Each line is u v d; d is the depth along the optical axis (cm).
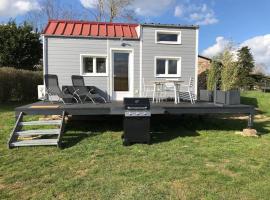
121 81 1044
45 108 744
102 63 1030
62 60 993
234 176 477
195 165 528
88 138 722
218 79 1133
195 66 1076
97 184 438
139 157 574
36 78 1653
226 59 1087
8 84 1459
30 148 630
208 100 1005
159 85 1036
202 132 831
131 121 669
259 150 640
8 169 504
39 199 393
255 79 3006
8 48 1786
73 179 458
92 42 1010
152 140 719
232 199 395
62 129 687
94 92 1019
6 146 646
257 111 1305
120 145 664
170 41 1062
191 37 1069
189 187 430
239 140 738
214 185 439
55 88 867
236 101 866
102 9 2688
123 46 1029
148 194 406
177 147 654
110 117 968
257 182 453
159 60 1060
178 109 807
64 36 988
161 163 538
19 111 736
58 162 542
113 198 394
